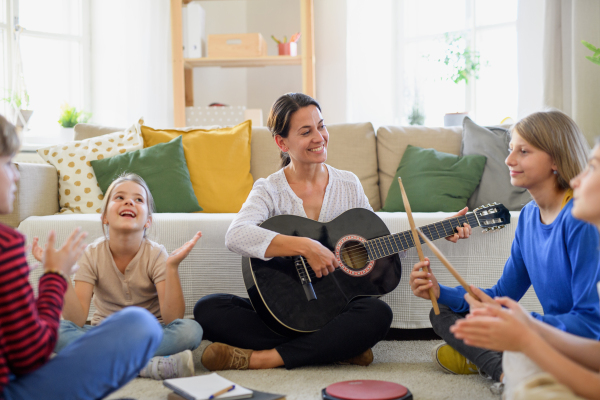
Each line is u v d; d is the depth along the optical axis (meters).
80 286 1.72
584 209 0.91
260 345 1.67
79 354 0.99
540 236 1.43
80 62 4.30
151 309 1.82
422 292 1.60
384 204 2.60
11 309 0.87
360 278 1.75
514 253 1.59
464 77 3.70
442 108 4.10
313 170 1.90
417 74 4.15
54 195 2.52
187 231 2.08
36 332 0.90
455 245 2.02
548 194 1.42
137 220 1.73
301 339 1.63
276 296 1.67
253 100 4.62
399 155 2.76
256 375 1.55
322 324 1.66
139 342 1.04
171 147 2.63
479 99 3.96
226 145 2.71
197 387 1.25
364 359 1.66
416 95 3.99
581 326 1.20
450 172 2.53
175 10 4.09
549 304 1.42
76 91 4.29
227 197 2.64
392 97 4.25
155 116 4.23
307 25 4.05
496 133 2.62
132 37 4.21
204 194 2.63
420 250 1.60
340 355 1.62
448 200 2.46
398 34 4.25
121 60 4.25
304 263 1.71
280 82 4.57
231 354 1.61
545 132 1.39
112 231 1.74
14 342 0.89
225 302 1.75
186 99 4.33
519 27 3.53
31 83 4.12
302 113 1.81
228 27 4.63
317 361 1.62
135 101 4.22
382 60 4.23
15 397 0.92
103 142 2.70
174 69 4.09
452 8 4.09
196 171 2.65
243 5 4.62
